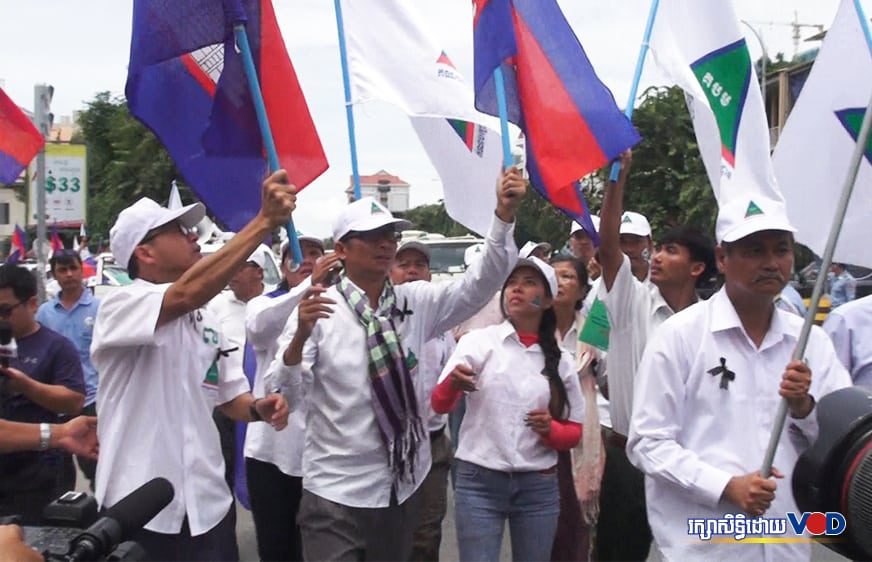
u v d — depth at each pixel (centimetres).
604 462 489
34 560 177
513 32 412
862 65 473
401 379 412
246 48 371
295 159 400
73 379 498
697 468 319
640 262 586
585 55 436
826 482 205
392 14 484
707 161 488
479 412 455
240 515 792
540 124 429
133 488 343
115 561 199
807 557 332
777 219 323
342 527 405
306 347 409
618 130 426
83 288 752
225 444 595
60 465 488
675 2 497
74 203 1199
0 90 614
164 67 378
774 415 330
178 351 356
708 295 567
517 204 403
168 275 369
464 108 484
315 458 414
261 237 340
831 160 479
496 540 452
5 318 486
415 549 540
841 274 1284
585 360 503
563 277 555
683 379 335
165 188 1894
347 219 416
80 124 2509
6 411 475
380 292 426
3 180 615
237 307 621
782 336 336
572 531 482
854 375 448
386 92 473
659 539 339
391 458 408
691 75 488
